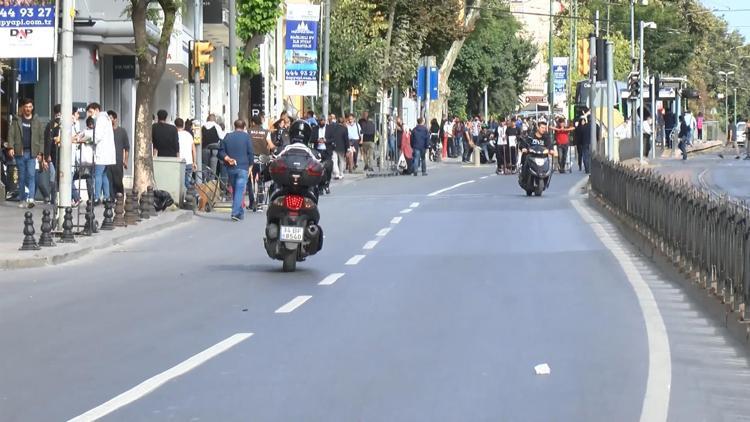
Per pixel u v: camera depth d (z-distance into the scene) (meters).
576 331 23.64
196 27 69.00
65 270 34.81
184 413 16.98
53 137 51.62
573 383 18.88
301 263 35.72
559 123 95.44
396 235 43.84
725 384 18.97
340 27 109.38
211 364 20.55
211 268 34.91
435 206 58.00
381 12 113.88
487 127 132.25
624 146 106.50
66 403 17.75
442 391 18.31
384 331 23.69
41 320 25.70
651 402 17.59
